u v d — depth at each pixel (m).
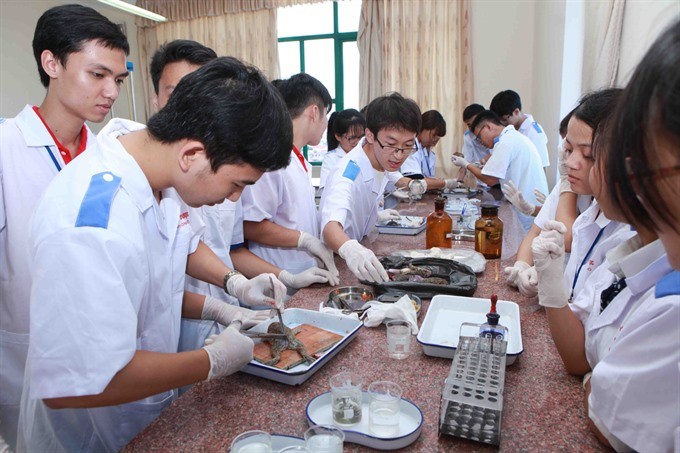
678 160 0.46
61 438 1.06
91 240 0.76
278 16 6.31
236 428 0.86
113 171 0.88
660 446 0.70
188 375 0.88
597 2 3.51
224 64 0.85
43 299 0.74
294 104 1.91
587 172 1.25
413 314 1.28
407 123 1.90
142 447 0.81
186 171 0.87
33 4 5.43
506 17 5.45
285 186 1.92
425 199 3.68
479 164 4.59
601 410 0.77
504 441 0.81
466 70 5.59
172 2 6.47
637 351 0.72
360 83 5.95
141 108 6.84
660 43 0.48
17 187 1.48
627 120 0.49
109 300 0.75
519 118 4.09
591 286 1.11
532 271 1.51
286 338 1.13
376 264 1.54
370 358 1.12
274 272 1.75
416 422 0.86
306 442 0.76
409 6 5.65
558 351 1.04
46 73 1.49
